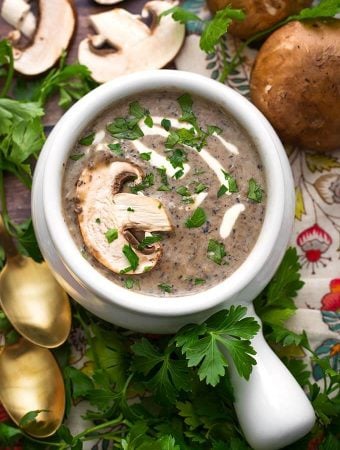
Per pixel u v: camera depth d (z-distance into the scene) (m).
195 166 0.42
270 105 0.48
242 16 0.47
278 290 0.48
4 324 0.49
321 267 0.50
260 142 0.42
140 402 0.49
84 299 0.43
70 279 0.42
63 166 0.42
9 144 0.48
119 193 0.42
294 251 0.48
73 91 0.50
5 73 0.50
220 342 0.42
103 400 0.47
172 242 0.42
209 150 0.43
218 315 0.42
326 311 0.49
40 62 0.50
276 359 0.43
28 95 0.51
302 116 0.48
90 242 0.42
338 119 0.48
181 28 0.51
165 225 0.42
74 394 0.47
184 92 0.43
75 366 0.49
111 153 0.42
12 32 0.50
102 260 0.41
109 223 0.42
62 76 0.49
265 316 0.48
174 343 0.45
